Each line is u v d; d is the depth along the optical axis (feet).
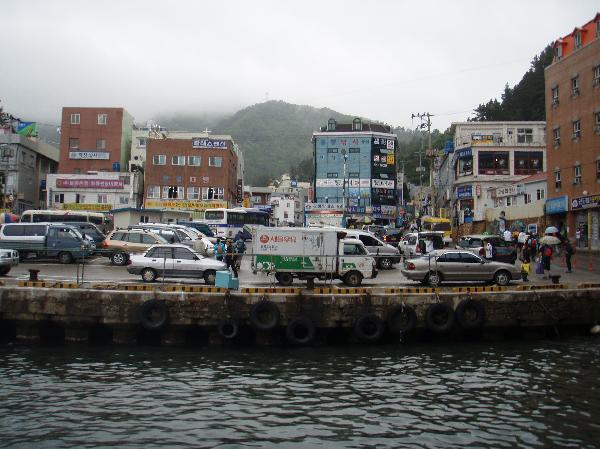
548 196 145.69
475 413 41.42
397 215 326.65
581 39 134.31
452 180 239.09
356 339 67.62
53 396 44.24
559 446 35.45
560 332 72.69
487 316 68.90
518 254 121.39
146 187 223.30
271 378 50.78
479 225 197.26
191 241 110.01
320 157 330.34
